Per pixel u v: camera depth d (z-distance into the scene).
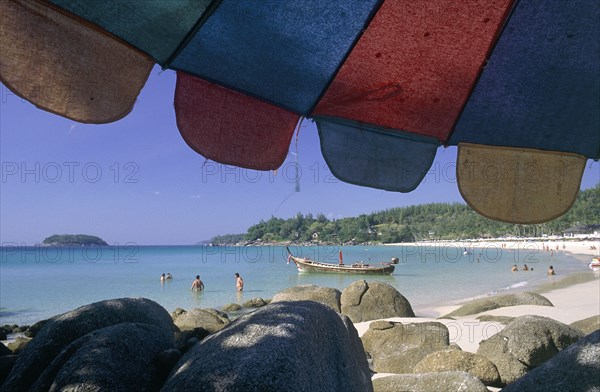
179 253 111.00
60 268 53.00
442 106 2.76
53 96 2.08
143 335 4.13
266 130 2.69
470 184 2.94
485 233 125.69
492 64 2.54
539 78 2.56
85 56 2.13
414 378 5.99
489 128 2.86
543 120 2.75
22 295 26.36
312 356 3.27
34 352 4.61
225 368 2.96
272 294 26.39
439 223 142.38
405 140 2.94
